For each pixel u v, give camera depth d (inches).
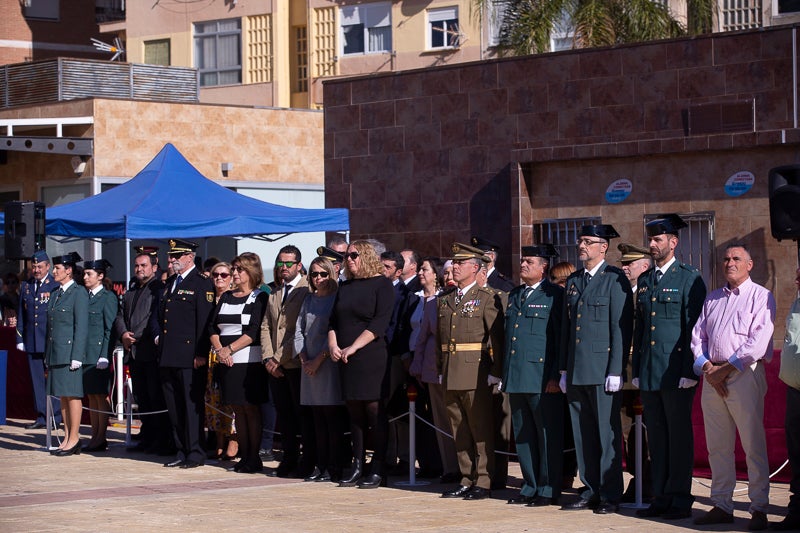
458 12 1414.9
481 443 459.2
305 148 1170.0
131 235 664.4
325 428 506.0
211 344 547.8
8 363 768.3
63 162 1098.7
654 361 413.4
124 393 721.6
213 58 1587.1
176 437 557.9
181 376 548.1
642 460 454.3
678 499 416.2
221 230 682.8
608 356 425.1
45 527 402.9
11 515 426.0
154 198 706.2
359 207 788.0
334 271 511.5
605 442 427.2
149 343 591.5
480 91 742.5
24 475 529.3
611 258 698.8
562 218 714.2
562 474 454.3
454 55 1411.2
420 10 1438.2
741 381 399.2
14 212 677.9
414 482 496.7
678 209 678.5
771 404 482.9
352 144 791.1
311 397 497.4
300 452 586.9
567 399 443.2
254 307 531.8
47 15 1828.2
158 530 396.5
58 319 599.8
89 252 1089.4
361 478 496.4
